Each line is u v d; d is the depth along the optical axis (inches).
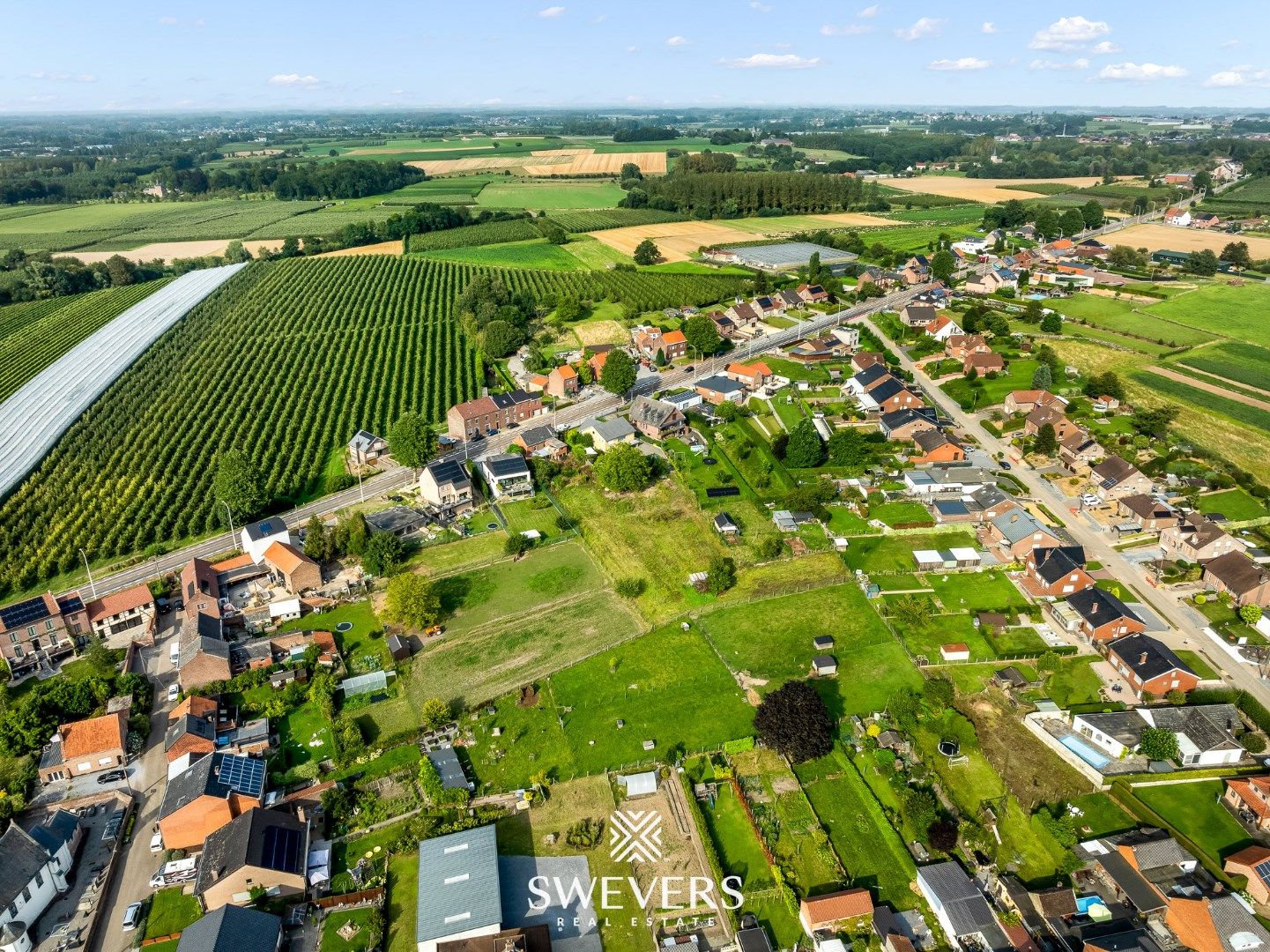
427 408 7096.5
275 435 6505.9
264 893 2822.3
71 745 3410.4
